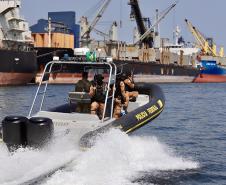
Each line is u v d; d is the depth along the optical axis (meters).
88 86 10.91
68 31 91.62
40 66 74.62
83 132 9.45
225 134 17.06
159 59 100.94
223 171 10.50
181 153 12.59
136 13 92.81
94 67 11.55
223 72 118.62
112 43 92.50
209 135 16.75
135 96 13.20
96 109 10.84
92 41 93.19
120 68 12.14
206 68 113.75
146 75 87.69
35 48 74.62
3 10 70.25
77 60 11.38
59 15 99.56
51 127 8.63
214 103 35.31
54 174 7.44
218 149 13.65
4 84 62.12
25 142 8.64
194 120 22.14
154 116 11.90
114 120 10.31
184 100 38.75
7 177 7.08
